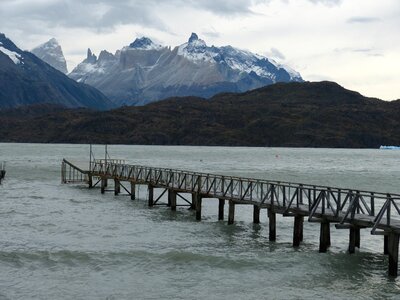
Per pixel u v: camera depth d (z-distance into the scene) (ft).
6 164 404.77
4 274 88.79
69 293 80.64
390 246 88.84
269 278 89.35
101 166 223.71
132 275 89.81
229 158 589.73
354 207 95.45
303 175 339.57
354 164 504.84
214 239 119.96
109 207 171.22
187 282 86.58
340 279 89.30
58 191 218.18
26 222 137.90
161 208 170.09
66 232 125.39
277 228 135.85
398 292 82.69
